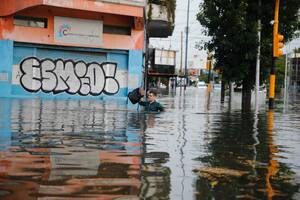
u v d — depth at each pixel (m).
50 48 29.41
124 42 31.27
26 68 28.83
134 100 18.05
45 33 28.97
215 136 9.85
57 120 12.48
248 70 28.11
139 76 31.69
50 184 4.82
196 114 16.89
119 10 29.89
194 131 10.72
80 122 12.10
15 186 4.70
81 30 29.92
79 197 4.34
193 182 5.11
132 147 7.71
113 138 8.88
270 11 27.64
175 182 5.08
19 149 7.14
